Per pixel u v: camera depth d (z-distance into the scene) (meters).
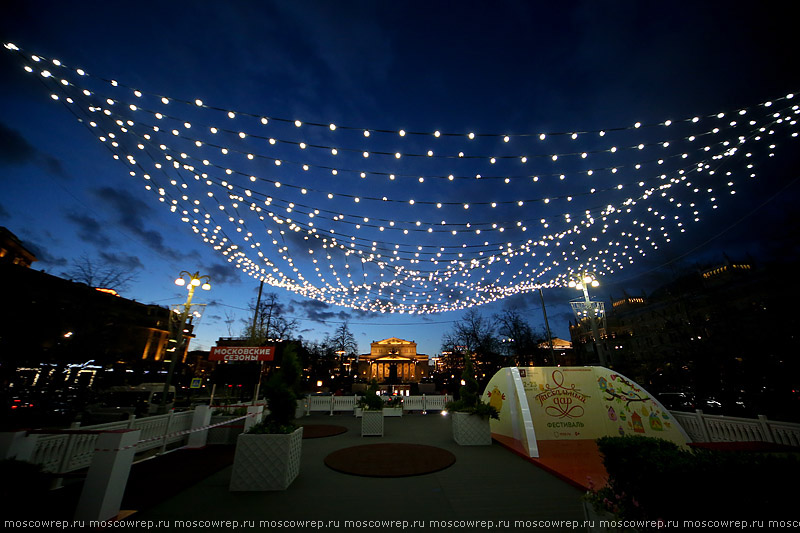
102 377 13.17
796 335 10.88
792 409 9.72
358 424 13.55
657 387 15.48
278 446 5.38
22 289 11.10
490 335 34.81
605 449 3.17
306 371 41.50
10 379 10.80
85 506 3.77
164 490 5.04
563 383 9.20
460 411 9.12
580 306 14.54
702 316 14.74
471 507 4.50
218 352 10.49
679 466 2.51
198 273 11.60
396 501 4.73
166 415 7.94
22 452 4.50
